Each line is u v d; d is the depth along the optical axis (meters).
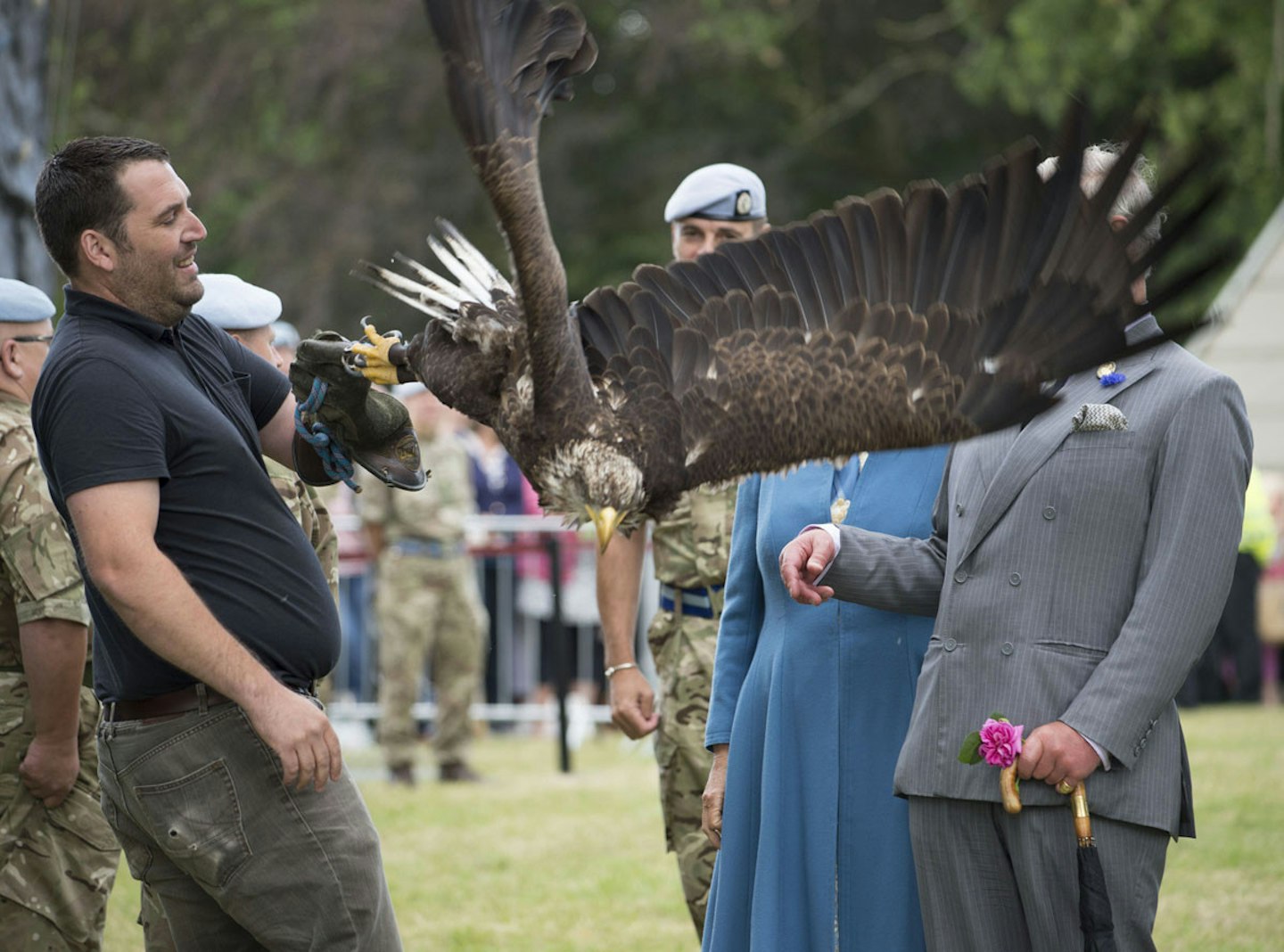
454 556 15.85
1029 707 6.46
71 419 6.44
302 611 6.86
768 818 7.27
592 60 6.07
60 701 7.49
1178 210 6.13
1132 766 6.33
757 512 7.75
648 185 40.44
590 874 11.93
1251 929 10.05
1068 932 6.41
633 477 6.65
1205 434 6.39
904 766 6.77
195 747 6.67
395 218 36.91
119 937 10.84
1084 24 32.03
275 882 6.70
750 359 6.86
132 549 6.34
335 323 35.53
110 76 35.62
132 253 6.65
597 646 18.94
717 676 7.78
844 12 39.97
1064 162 6.20
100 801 7.90
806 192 41.09
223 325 8.54
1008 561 6.60
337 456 7.24
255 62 37.44
